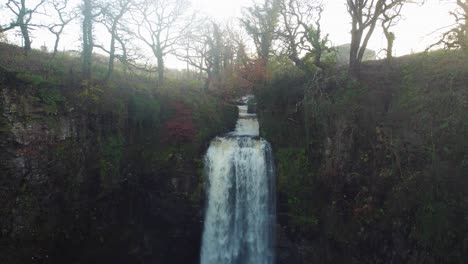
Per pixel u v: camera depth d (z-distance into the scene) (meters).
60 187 17.53
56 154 17.28
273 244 21.88
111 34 22.38
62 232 17.66
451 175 14.74
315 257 20.36
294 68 25.84
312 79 21.86
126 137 21.75
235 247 22.67
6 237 15.41
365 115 18.78
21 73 16.20
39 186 16.58
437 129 15.77
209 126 25.08
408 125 17.05
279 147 23.39
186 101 25.25
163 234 22.42
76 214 18.36
